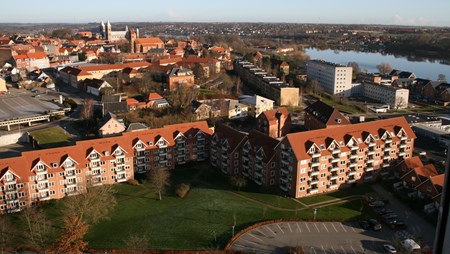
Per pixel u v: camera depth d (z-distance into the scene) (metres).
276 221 106.00
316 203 117.00
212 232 100.56
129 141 134.12
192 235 99.38
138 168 137.62
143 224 104.62
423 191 117.69
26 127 187.62
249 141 134.25
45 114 197.25
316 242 96.56
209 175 139.00
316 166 120.88
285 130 180.38
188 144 146.50
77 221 91.19
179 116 189.12
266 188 124.50
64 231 90.88
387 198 120.56
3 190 109.88
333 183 125.88
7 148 167.38
